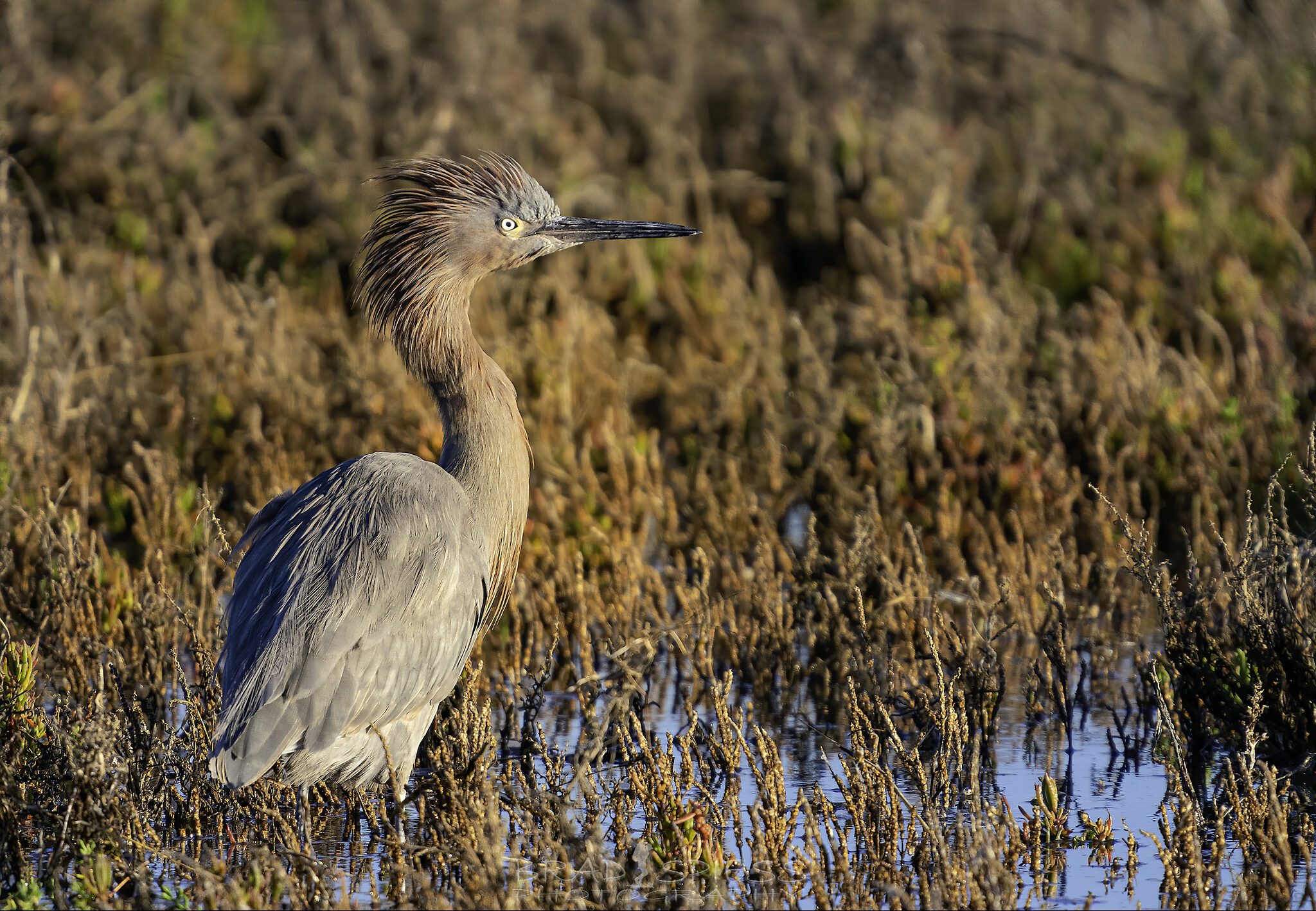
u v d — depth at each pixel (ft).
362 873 25.96
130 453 44.78
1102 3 74.28
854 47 72.69
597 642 35.78
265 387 46.73
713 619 36.35
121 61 66.33
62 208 61.21
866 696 31.96
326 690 25.32
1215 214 59.11
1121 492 41.88
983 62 72.64
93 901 23.56
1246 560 30.89
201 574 37.24
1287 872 23.58
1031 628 37.42
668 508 44.19
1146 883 25.08
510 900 22.65
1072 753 31.27
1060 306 57.67
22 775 27.40
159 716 29.68
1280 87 66.28
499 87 66.64
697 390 52.95
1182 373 46.57
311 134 66.85
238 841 27.14
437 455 43.68
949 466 44.57
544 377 49.42
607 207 63.67
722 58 74.54
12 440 41.06
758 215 66.39
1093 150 67.77
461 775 26.43
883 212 61.57
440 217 29.76
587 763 27.37
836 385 49.60
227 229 60.54
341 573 25.99
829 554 42.55
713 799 26.73
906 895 22.98
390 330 30.22
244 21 71.31
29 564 38.14
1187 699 30.76
